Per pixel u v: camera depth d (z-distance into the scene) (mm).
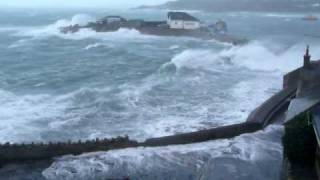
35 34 110125
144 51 73000
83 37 101375
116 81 45656
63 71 52250
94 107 35031
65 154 25156
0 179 22750
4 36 104562
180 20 103812
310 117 23047
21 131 29438
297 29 141875
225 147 26391
